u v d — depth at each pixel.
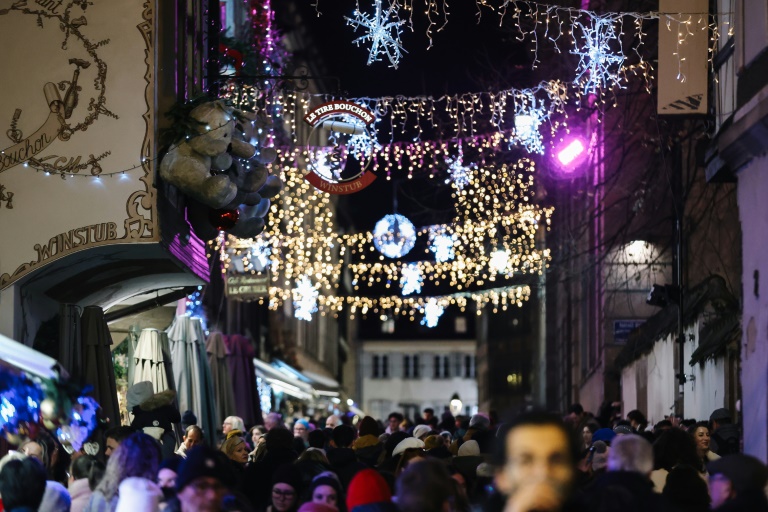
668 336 23.20
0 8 14.35
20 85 14.24
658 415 24.50
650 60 24.80
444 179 29.81
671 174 23.70
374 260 99.62
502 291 33.75
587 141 25.67
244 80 19.73
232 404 20.92
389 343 116.56
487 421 15.70
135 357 17.20
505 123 28.05
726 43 14.41
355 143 22.86
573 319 41.41
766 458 12.27
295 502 8.77
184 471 6.79
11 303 13.91
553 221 37.38
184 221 15.85
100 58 14.27
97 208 14.06
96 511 7.83
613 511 5.65
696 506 7.82
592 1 27.41
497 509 4.90
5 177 14.11
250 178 15.47
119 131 14.16
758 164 12.79
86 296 16.30
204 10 18.14
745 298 13.29
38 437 11.55
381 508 7.00
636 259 28.47
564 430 4.70
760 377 12.66
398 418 21.62
